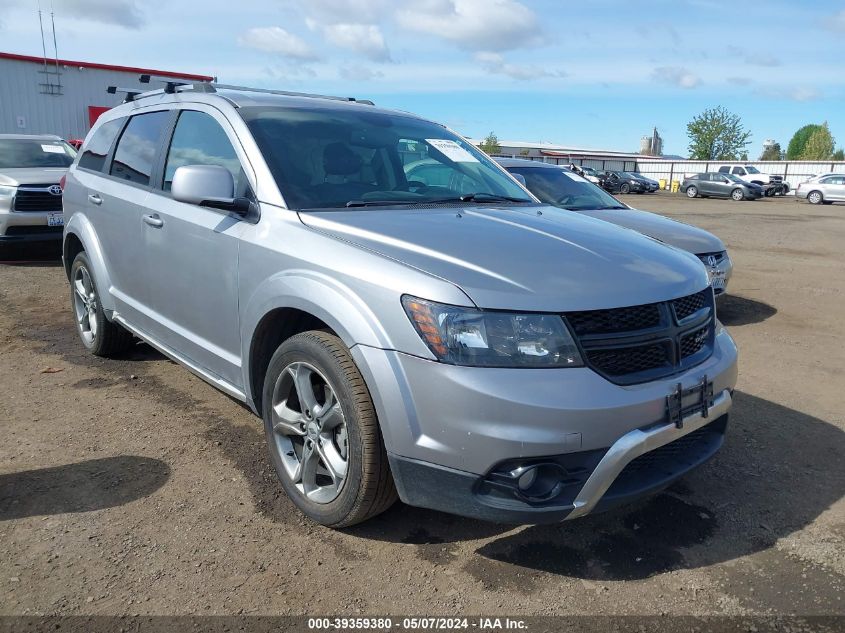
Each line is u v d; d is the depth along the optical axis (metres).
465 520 3.14
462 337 2.47
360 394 2.70
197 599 2.55
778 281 9.99
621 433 2.53
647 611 2.56
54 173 9.52
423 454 2.55
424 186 3.84
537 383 2.45
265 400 3.22
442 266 2.65
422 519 3.14
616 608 2.58
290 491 3.14
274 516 3.12
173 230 3.80
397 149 3.96
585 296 2.60
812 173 50.66
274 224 3.19
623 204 7.79
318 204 3.30
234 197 3.34
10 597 2.52
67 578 2.64
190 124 4.02
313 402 3.00
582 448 2.47
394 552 2.88
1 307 6.85
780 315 7.73
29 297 7.31
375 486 2.74
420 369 2.52
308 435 3.02
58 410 4.24
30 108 21.20
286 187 3.32
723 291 6.87
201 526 3.02
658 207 27.61
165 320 4.06
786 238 15.98
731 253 13.18
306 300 2.88
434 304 2.51
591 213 7.05
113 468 3.51
